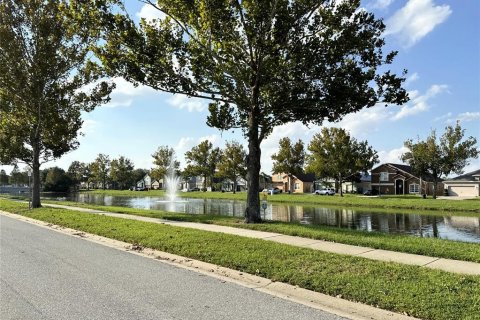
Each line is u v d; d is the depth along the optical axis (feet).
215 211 104.47
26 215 69.67
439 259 29.32
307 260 27.99
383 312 18.97
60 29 75.05
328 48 48.88
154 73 50.19
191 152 272.92
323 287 22.35
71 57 77.92
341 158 185.06
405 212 104.99
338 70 49.32
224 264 28.63
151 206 124.98
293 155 227.20
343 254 30.19
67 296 21.26
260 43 47.39
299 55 49.29
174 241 36.88
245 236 39.63
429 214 98.43
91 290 22.47
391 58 50.37
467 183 216.74
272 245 33.65
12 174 350.23
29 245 38.27
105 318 17.94
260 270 26.27
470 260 28.84
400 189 247.29
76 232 47.65
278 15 46.88
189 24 50.49
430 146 160.66
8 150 98.58
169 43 49.19
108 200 170.19
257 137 53.57
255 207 52.31
